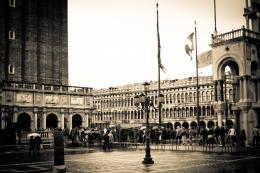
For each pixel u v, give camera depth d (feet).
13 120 205.87
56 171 54.80
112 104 400.06
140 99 85.87
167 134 151.64
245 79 126.11
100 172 65.46
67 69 264.72
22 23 242.78
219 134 120.16
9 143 147.02
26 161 88.63
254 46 132.87
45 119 221.46
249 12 138.10
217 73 135.33
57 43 260.62
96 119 414.00
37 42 249.34
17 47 238.68
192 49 155.12
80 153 112.57
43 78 249.96
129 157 95.76
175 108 344.69
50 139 188.75
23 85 214.07
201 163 76.64
